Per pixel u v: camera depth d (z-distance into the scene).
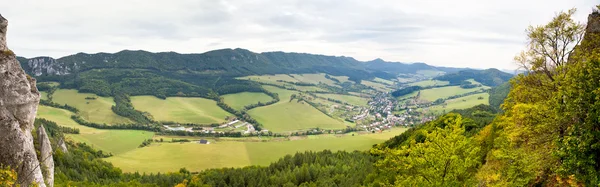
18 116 29.58
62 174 114.31
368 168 89.06
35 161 28.42
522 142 28.33
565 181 21.72
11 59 30.31
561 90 21.81
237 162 160.25
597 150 19.42
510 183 24.48
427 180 26.44
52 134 169.38
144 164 157.12
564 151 20.73
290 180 103.69
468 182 25.98
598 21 31.31
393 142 121.62
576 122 20.77
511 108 31.80
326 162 122.88
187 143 198.88
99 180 122.81
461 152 26.34
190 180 124.69
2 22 30.64
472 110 152.62
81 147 175.12
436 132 27.56
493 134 42.19
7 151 26.97
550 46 30.30
